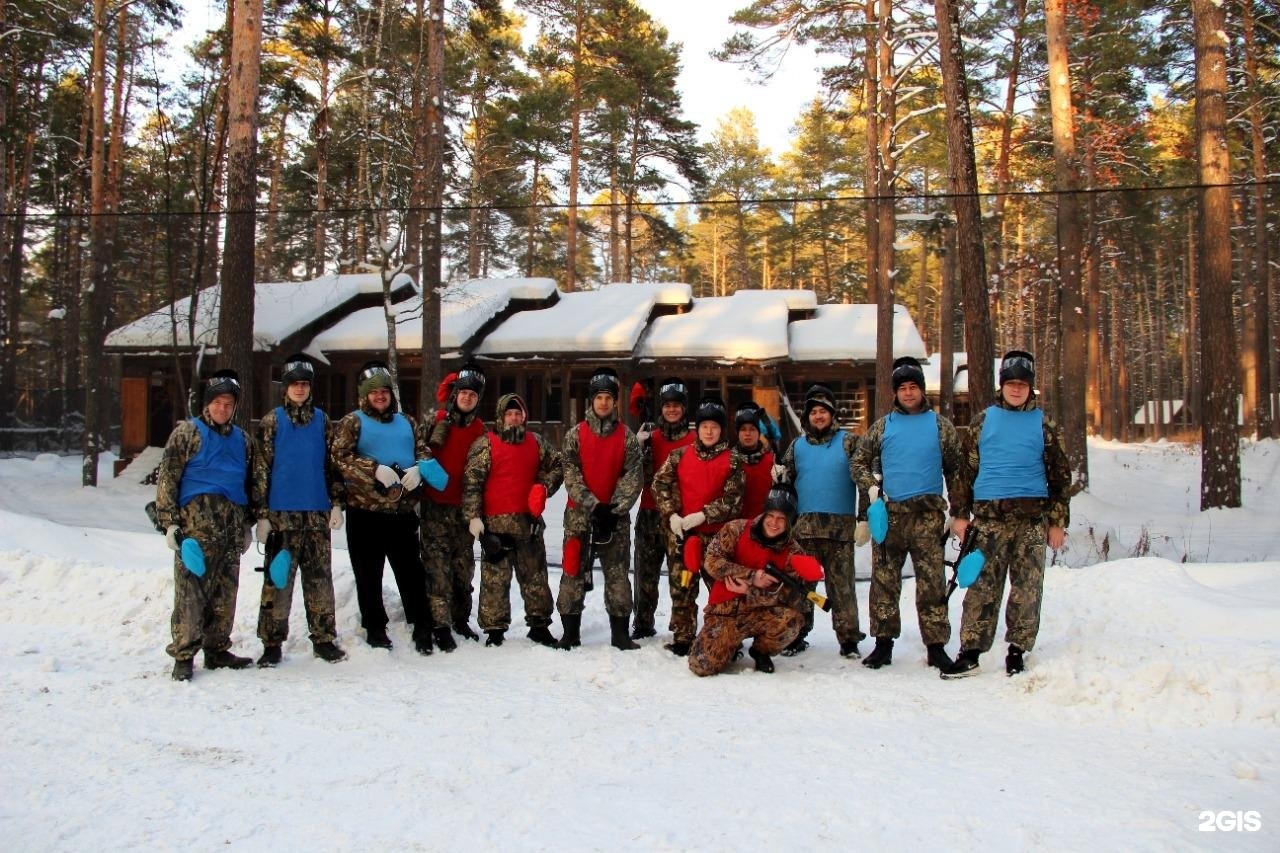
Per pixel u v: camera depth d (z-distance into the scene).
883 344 19.80
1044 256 40.38
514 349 23.89
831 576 6.32
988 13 23.58
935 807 3.52
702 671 5.71
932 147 29.14
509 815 3.48
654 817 3.45
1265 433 29.92
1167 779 3.82
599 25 32.69
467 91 30.94
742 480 6.15
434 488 6.29
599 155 36.75
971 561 5.46
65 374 35.34
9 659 6.02
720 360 23.42
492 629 6.55
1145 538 12.23
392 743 4.39
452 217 31.48
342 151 26.48
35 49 25.22
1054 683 5.07
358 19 20.89
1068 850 3.12
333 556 9.02
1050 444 5.60
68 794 3.72
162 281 39.31
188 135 24.95
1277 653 5.15
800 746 4.33
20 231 31.47
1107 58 24.31
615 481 6.47
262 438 6.04
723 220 52.12
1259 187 29.17
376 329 24.56
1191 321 47.91
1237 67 26.58
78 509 18.12
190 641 5.59
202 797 3.69
